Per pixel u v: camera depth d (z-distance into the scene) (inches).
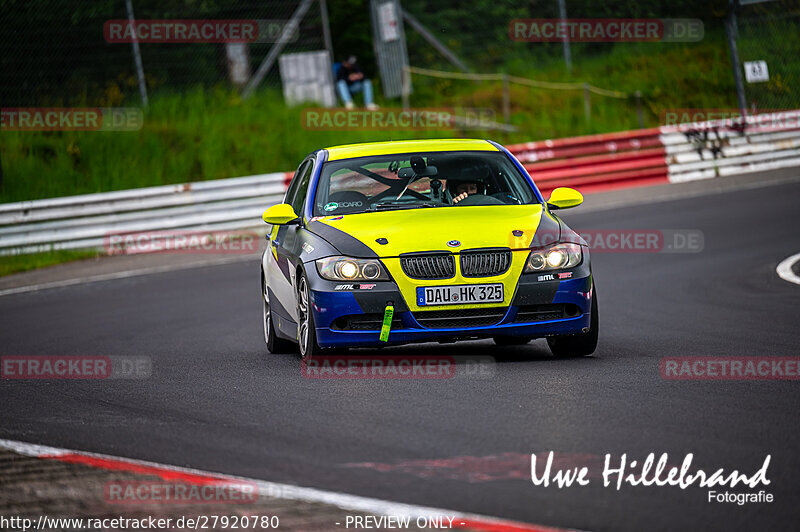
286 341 1259.8
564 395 882.1
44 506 629.9
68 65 3410.4
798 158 3351.4
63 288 2065.7
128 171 3088.1
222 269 2201.0
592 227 2397.9
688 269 1877.5
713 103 3907.5
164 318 1641.2
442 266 1027.9
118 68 3472.0
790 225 2288.4
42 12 3390.7
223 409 901.8
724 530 540.4
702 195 2849.4
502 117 3688.5
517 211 1112.8
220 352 1299.2
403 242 1040.2
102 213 2556.6
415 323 1021.8
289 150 3284.9
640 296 1630.2
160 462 725.9
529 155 3034.0
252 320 1583.4
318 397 924.0
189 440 789.2
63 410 952.9
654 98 3909.9
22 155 3056.1
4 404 1004.6
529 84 3966.5
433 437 749.9
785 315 1382.9
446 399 882.1
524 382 946.7
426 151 1224.2
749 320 1357.0
